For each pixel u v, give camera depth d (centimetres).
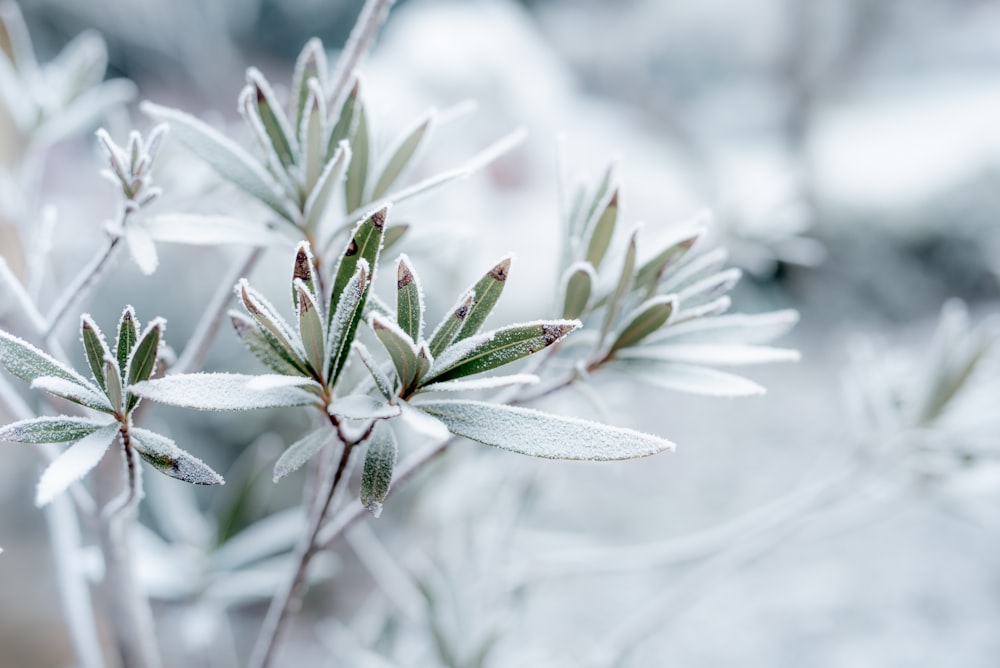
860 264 423
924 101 496
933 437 72
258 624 199
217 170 52
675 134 406
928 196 426
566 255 54
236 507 81
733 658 186
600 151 361
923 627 200
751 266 88
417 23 232
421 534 95
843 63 425
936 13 493
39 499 45
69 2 257
